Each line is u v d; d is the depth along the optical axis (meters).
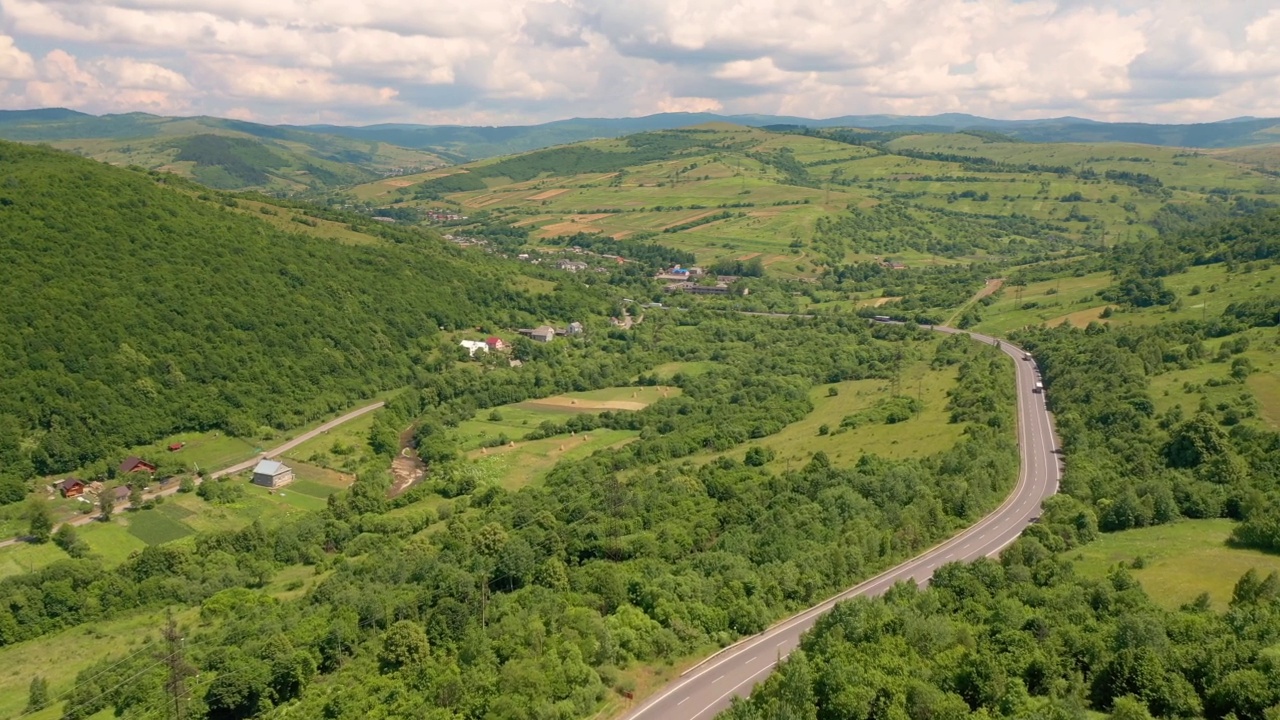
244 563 150.88
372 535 159.88
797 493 146.38
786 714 75.25
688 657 100.88
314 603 128.12
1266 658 68.94
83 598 135.00
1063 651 79.06
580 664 93.00
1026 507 142.25
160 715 99.25
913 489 141.88
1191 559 104.50
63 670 118.06
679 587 110.06
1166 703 70.00
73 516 166.62
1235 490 122.69
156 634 125.75
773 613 109.19
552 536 135.12
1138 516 121.19
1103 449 154.50
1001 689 74.06
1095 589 91.75
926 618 90.88
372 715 91.88
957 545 129.12
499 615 111.69
